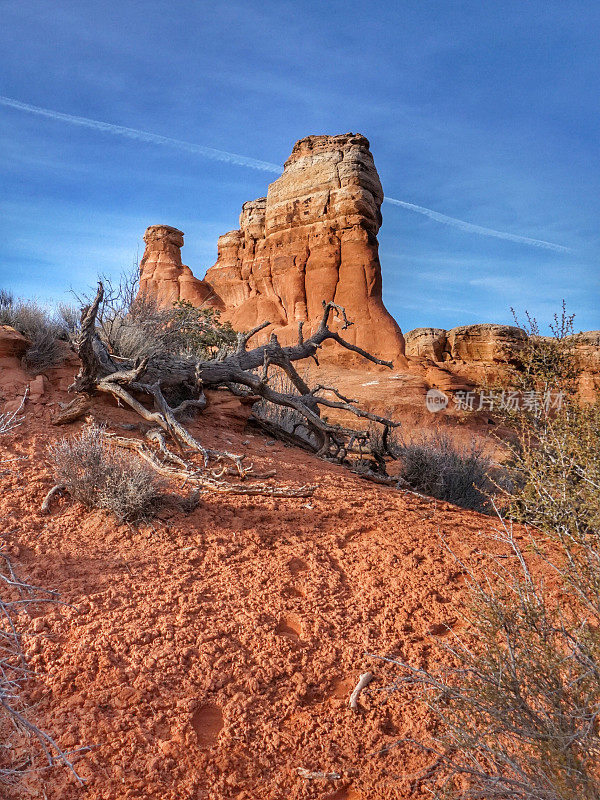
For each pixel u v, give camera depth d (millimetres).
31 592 3607
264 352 9375
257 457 6961
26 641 3199
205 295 51500
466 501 7633
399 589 4156
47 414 6480
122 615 3506
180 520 4801
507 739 2504
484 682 2445
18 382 6941
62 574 3867
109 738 2686
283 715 2979
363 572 4387
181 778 2559
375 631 3684
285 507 5359
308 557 4480
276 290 43406
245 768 2648
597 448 4184
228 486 5496
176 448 6516
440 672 3129
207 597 3811
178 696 2979
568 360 7266
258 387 8578
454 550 4836
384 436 9141
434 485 7723
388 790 2584
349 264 40000
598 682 2166
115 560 4105
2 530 4324
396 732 2924
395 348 35906
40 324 7973
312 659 3377
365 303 38844
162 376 7918
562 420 5598
